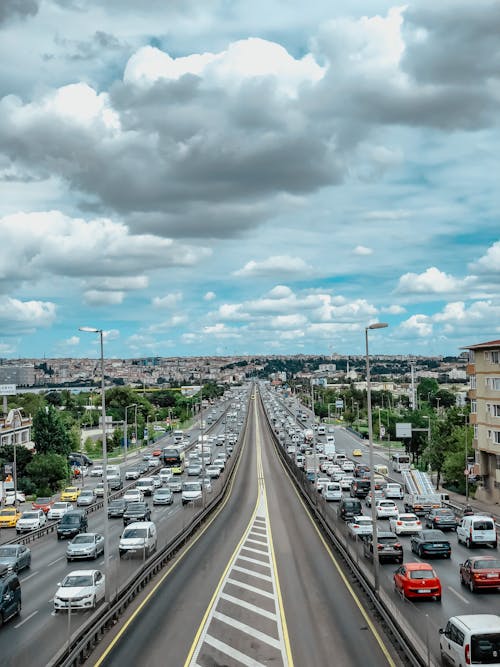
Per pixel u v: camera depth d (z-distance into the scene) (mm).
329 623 29344
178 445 144625
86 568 43844
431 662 21828
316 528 58750
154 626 29234
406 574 32625
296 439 154625
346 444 162750
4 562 42250
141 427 183375
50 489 103562
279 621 29703
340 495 82000
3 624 30656
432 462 100312
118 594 32656
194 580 38594
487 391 80812
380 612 29625
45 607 33750
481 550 48438
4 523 70375
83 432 192125
